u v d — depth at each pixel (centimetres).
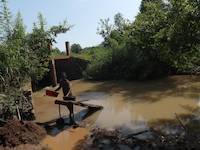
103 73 2588
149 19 1240
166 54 1130
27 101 1316
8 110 1171
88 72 2647
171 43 1051
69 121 1339
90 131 1193
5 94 1161
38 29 1345
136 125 1230
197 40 999
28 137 1093
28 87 1489
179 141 1002
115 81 2450
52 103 1722
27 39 1309
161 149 960
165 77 2373
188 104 1484
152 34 1246
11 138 1056
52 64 2264
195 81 2089
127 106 1547
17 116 1252
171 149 948
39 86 2445
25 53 1266
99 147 1025
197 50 1059
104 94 1912
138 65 2392
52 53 1426
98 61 2650
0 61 1166
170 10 1098
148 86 2081
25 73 1270
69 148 1048
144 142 1026
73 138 1135
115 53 2583
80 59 2734
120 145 1023
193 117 1266
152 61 2366
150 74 2386
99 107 1488
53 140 1128
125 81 2402
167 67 2408
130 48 2530
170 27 1057
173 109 1417
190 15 971
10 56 1171
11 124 1108
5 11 1205
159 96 1714
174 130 1127
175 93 1759
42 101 1803
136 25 1407
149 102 1594
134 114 1393
